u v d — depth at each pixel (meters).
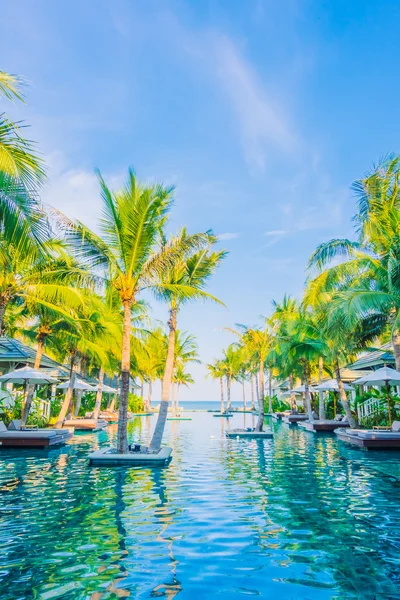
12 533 5.68
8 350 23.19
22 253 7.50
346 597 3.92
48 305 16.25
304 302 18.34
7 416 20.25
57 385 30.23
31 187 6.85
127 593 3.98
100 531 5.79
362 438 15.16
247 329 22.70
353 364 29.30
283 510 6.92
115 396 41.16
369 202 15.44
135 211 12.37
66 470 10.87
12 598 3.88
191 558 4.83
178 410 60.12
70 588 4.08
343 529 5.90
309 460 12.85
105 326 21.64
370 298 14.32
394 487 8.79
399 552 5.02
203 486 8.87
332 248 16.19
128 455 11.93
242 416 48.41
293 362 29.19
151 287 13.69
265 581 4.25
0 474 10.27
